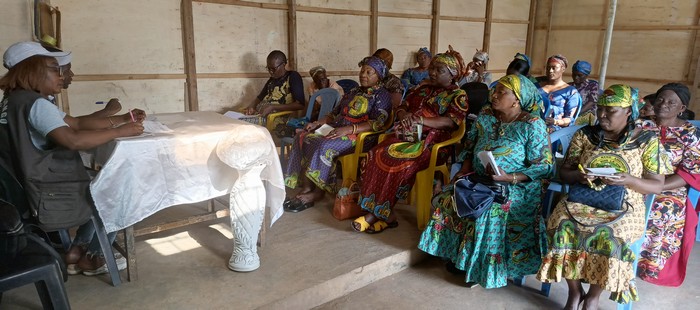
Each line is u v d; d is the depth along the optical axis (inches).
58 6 134.9
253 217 89.0
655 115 99.8
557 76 150.1
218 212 98.7
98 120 87.9
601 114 83.4
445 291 95.9
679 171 94.6
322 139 122.6
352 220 119.2
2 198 74.7
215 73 169.3
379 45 213.0
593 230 79.2
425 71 207.9
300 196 125.8
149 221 113.0
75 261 88.2
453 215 96.7
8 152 73.8
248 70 177.8
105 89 147.5
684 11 215.6
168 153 81.0
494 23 257.0
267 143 88.0
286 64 178.2
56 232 91.8
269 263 95.0
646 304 93.4
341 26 197.6
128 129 78.2
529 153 90.5
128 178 77.5
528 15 273.7
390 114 129.5
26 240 66.6
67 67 86.1
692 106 217.5
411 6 219.8
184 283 86.6
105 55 145.9
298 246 103.3
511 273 91.9
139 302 80.0
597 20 248.2
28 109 70.8
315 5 187.5
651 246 99.0
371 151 116.2
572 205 84.3
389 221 113.3
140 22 150.7
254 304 80.3
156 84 157.9
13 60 72.7
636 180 80.4
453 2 235.6
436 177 119.3
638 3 231.1
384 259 98.8
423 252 106.8
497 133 95.3
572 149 89.7
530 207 91.0
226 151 83.0
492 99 94.3
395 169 109.5
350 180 122.1
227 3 165.8
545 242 91.0
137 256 96.8
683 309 91.8
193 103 164.9
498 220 91.0
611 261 77.1
